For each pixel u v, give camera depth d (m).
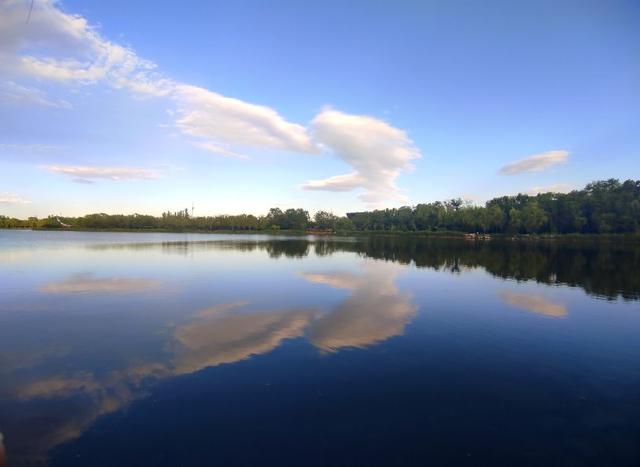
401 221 163.50
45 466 7.88
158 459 8.14
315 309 20.84
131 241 83.12
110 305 21.17
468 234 129.62
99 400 10.52
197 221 173.88
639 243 92.88
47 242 75.94
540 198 124.12
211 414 9.88
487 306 22.17
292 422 9.55
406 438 9.01
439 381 12.01
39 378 11.87
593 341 16.16
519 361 13.82
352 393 11.10
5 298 22.73
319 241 99.38
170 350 14.31
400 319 19.12
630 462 8.28
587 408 10.54
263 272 34.81
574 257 54.84
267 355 13.92
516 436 9.17
